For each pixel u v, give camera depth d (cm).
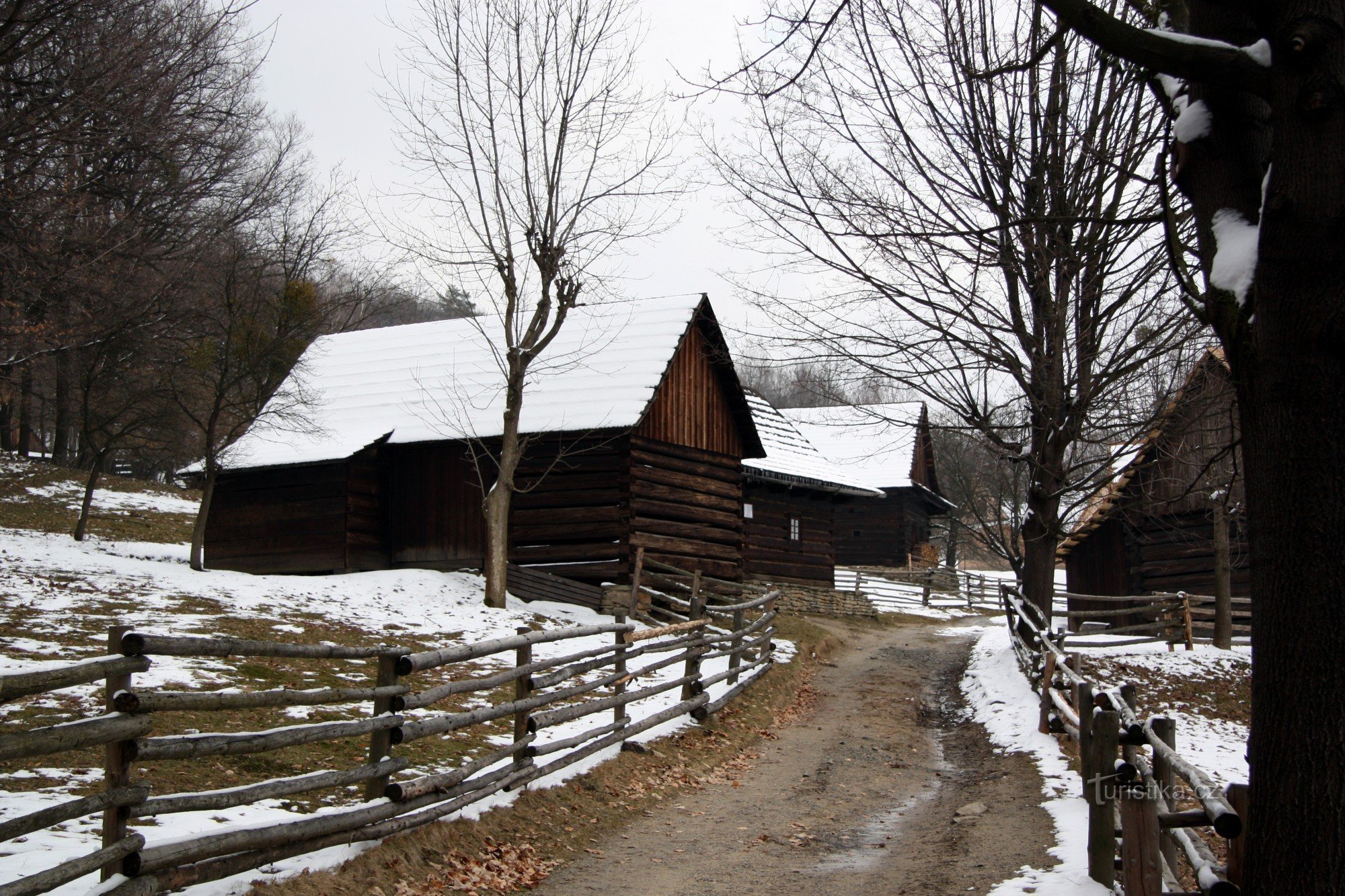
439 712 1110
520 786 889
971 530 1958
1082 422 1583
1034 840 830
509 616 1772
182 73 1505
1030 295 1519
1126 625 2359
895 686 1794
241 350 2050
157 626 1318
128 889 489
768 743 1317
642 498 2100
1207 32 509
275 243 2434
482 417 2189
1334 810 428
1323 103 425
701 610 1427
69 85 1311
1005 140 1413
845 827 943
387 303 3366
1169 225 535
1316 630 438
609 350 2244
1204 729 1484
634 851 838
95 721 483
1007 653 1850
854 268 1455
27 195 1379
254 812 704
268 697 594
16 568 1573
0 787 689
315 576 1950
